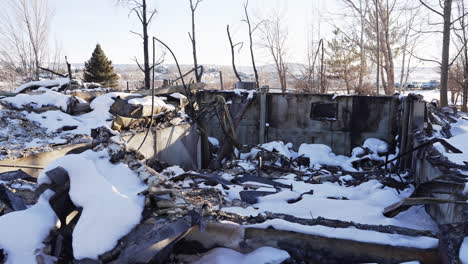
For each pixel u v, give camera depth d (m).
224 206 5.75
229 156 11.88
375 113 13.12
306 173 10.41
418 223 5.94
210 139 13.50
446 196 5.43
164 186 4.45
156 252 3.71
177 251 4.60
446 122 11.49
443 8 17.55
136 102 8.68
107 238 3.61
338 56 22.84
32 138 6.90
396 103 12.87
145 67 22.44
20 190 4.79
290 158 11.97
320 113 13.56
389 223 5.50
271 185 7.89
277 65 26.83
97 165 4.39
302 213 5.93
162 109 9.71
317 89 23.83
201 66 10.41
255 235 4.58
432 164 6.47
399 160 10.86
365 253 4.30
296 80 26.56
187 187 7.07
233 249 4.58
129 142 7.92
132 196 4.09
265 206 6.19
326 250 4.41
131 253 3.62
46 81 10.36
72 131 7.69
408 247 4.17
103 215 3.76
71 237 3.97
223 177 8.16
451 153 6.76
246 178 8.25
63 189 4.23
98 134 4.92
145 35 22.16
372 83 24.58
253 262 4.32
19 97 8.30
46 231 3.86
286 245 4.52
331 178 9.38
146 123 9.12
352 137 13.37
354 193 7.66
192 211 4.24
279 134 13.87
